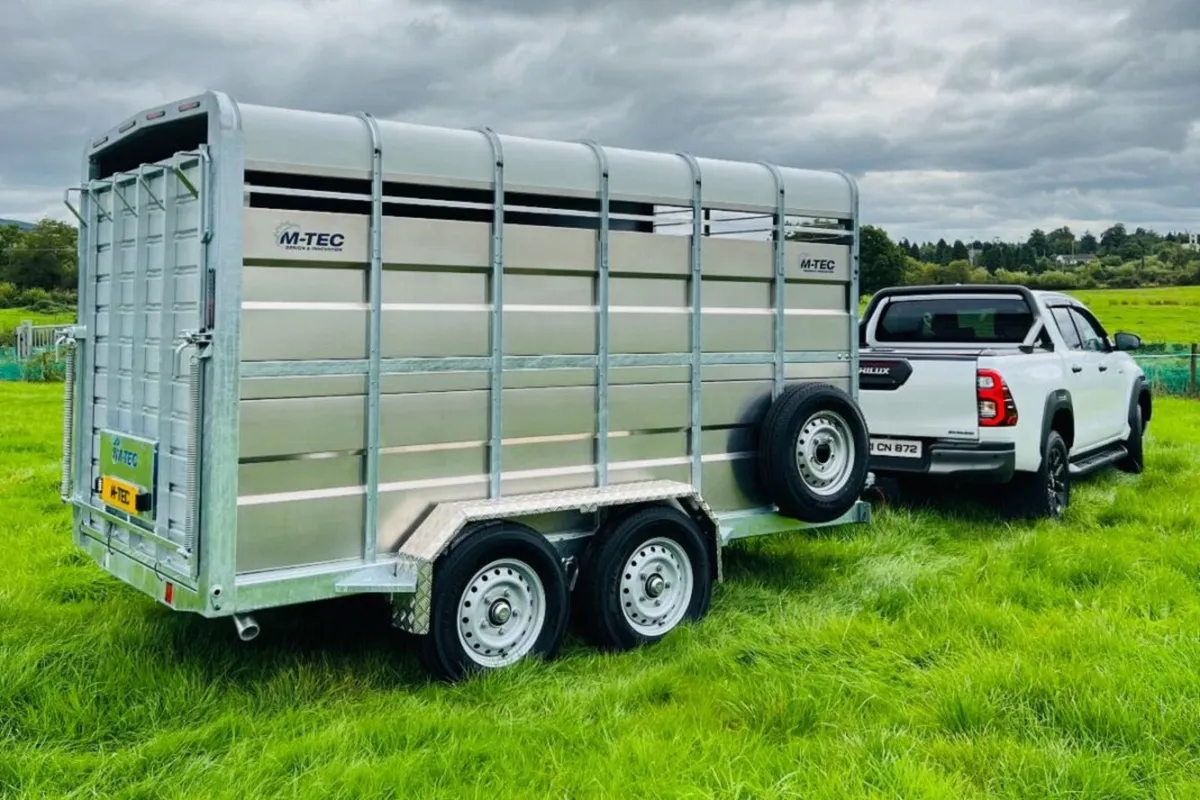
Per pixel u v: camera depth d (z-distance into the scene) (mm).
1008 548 7117
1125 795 3643
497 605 4820
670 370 5648
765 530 6145
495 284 4914
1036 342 8727
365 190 4555
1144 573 6352
